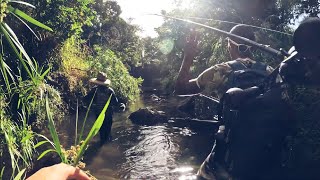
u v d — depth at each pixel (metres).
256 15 12.27
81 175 1.09
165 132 9.48
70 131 9.13
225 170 2.27
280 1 12.96
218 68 2.57
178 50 19.47
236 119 2.12
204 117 8.21
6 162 5.07
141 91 22.55
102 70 15.01
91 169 6.49
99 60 15.99
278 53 2.48
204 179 2.51
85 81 12.98
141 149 7.89
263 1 12.19
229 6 11.99
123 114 12.85
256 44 2.60
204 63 13.15
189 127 9.68
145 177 6.09
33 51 8.39
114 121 11.42
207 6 12.18
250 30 2.84
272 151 1.99
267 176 2.00
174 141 8.54
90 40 24.69
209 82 2.61
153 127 10.20
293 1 12.92
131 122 11.07
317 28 1.86
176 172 6.33
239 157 2.09
